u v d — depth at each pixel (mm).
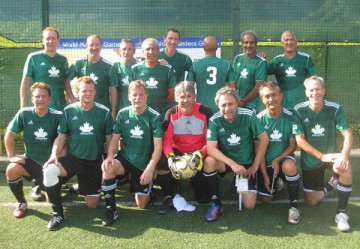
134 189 4426
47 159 4453
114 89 5324
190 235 3840
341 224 3889
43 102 4266
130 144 4336
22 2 6371
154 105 5160
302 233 3846
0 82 6547
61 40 6328
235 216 4242
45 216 4250
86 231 3934
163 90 5156
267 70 5688
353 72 6820
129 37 6453
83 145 4309
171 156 4211
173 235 3844
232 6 6352
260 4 6516
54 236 3838
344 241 3686
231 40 6410
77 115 4312
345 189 3969
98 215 4281
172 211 4375
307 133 4301
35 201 4625
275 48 6594
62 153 4438
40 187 4590
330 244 3637
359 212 4266
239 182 4207
